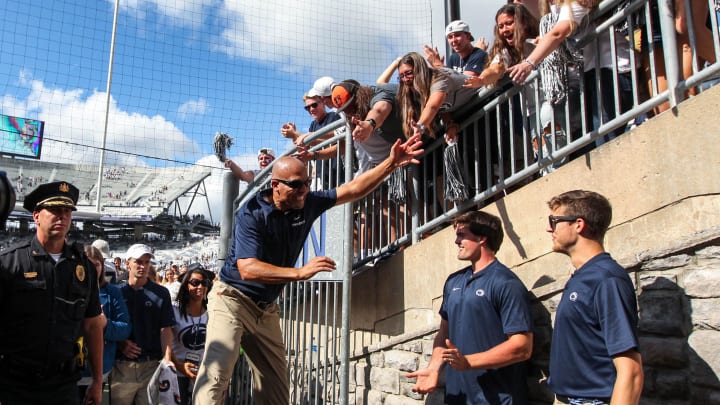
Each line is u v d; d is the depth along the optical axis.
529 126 3.88
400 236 4.88
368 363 4.54
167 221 38.66
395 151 3.81
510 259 3.75
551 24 3.46
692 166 2.64
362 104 4.41
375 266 5.07
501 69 3.77
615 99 3.13
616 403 2.10
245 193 6.05
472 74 4.13
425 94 3.92
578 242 2.52
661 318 2.53
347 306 4.28
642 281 2.64
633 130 2.94
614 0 3.17
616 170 3.03
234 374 5.70
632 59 3.04
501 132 3.84
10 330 3.11
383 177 3.88
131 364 5.13
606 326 2.23
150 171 44.69
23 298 3.12
